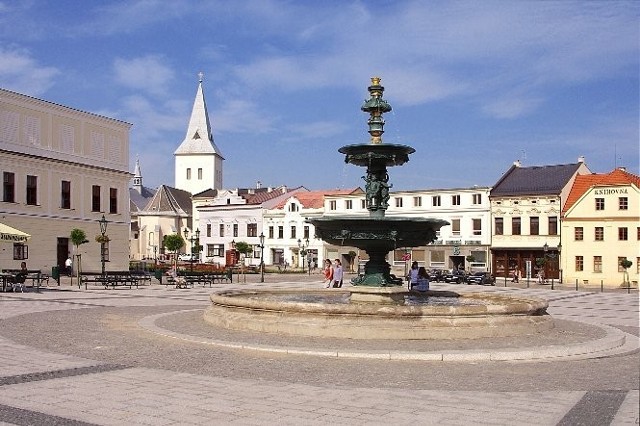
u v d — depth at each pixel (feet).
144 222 372.79
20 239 124.57
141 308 84.64
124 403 31.22
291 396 32.94
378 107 68.28
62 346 49.06
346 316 52.19
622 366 43.55
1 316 71.05
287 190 340.59
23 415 28.86
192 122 445.37
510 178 246.47
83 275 156.76
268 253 305.12
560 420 28.84
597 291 168.35
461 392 34.27
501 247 238.48
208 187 437.99
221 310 60.49
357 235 63.62
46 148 179.01
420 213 256.11
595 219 212.84
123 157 205.26
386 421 28.45
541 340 51.62
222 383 35.91
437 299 79.56
